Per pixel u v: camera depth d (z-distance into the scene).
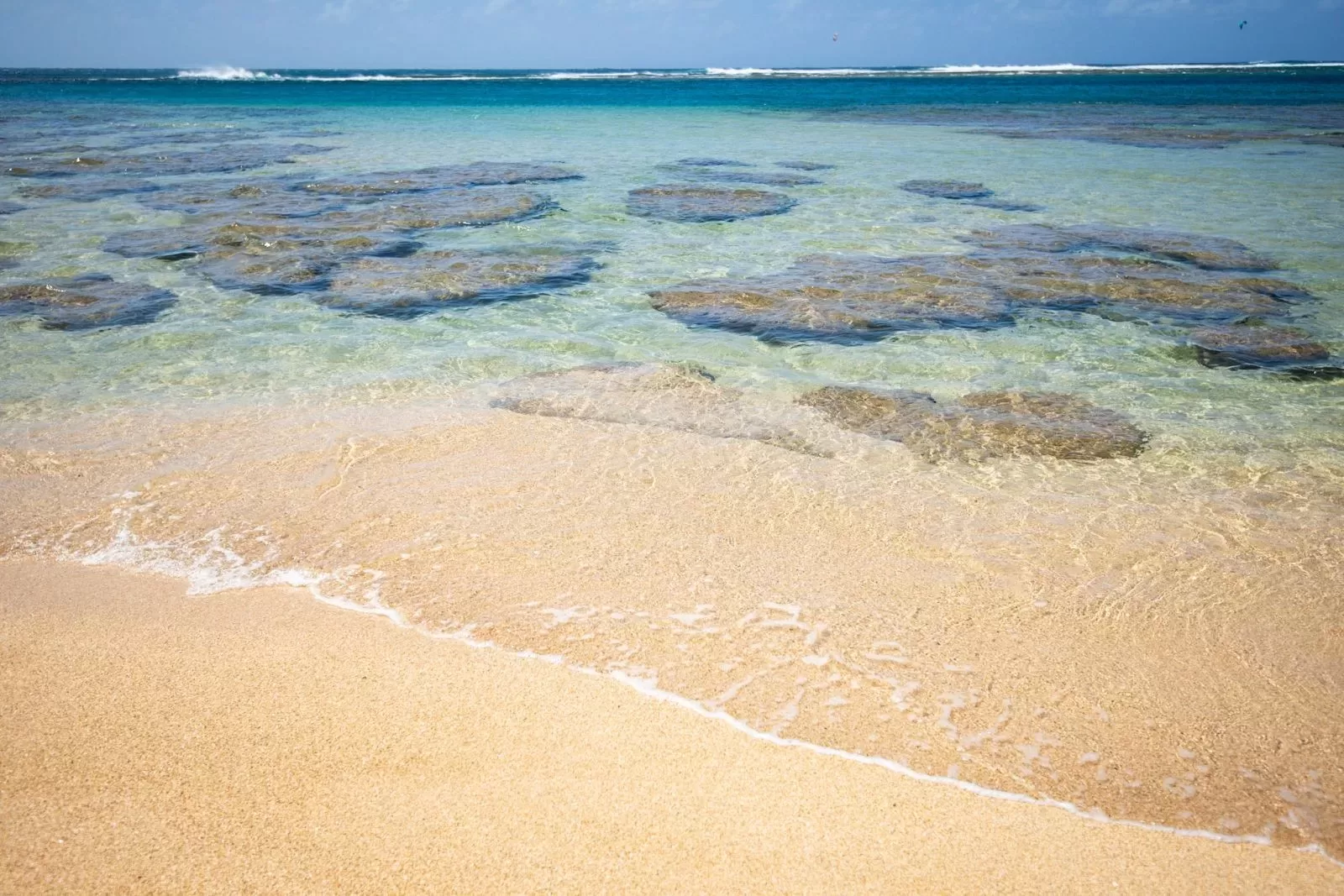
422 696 4.17
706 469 6.65
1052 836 3.47
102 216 16.56
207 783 3.58
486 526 5.79
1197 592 5.15
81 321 10.28
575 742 3.89
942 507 6.14
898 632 4.75
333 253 13.59
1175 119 38.84
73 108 47.97
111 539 5.60
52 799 3.48
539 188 20.28
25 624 4.71
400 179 21.52
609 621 4.81
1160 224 16.03
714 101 56.00
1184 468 6.79
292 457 6.75
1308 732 4.07
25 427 7.25
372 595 5.04
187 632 4.65
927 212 17.48
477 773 3.68
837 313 10.59
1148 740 4.02
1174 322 10.50
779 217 17.00
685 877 3.20
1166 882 3.27
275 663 4.40
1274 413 7.88
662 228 15.91
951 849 3.38
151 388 8.17
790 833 3.42
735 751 3.88
